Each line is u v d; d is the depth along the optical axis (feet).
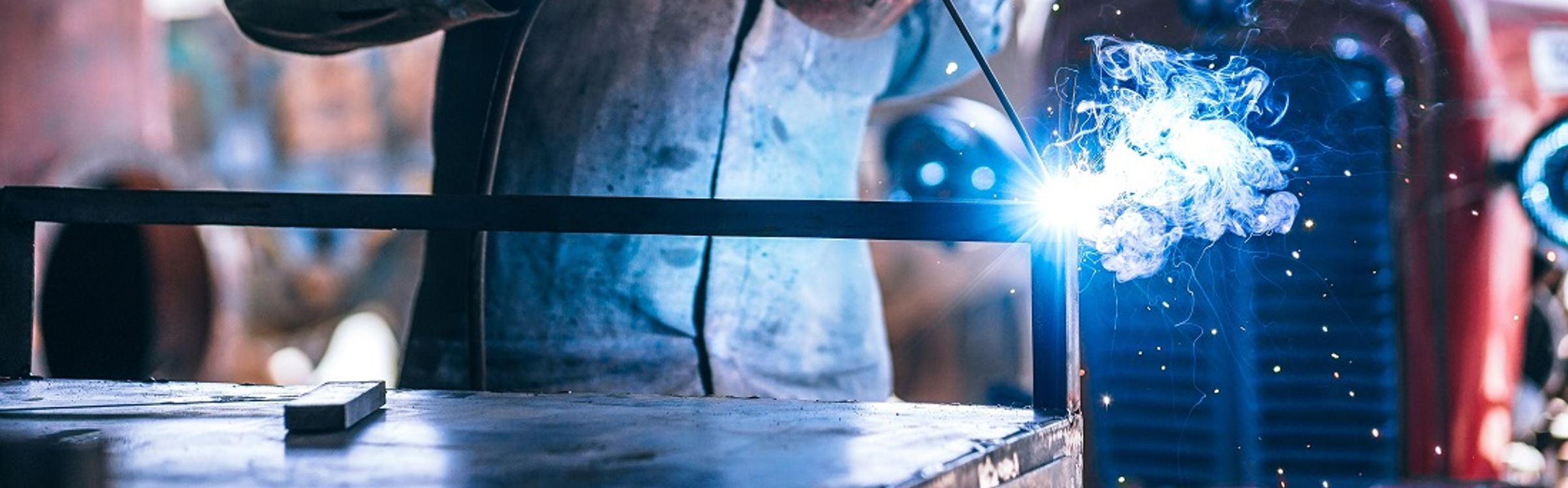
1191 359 9.57
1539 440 10.63
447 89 7.17
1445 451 9.82
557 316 6.80
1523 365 10.90
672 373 6.80
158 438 3.35
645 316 6.81
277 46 7.36
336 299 16.96
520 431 3.47
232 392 4.41
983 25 7.66
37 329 12.14
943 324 12.75
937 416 3.79
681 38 6.82
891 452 3.09
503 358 6.82
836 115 7.38
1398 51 9.67
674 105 6.84
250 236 16.47
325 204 4.45
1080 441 4.04
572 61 6.84
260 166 16.83
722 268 6.88
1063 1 9.15
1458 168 10.03
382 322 16.94
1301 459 9.60
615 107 6.84
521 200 4.26
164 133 15.51
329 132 16.85
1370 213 9.77
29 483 2.73
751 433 3.43
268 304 16.69
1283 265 9.64
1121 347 9.66
